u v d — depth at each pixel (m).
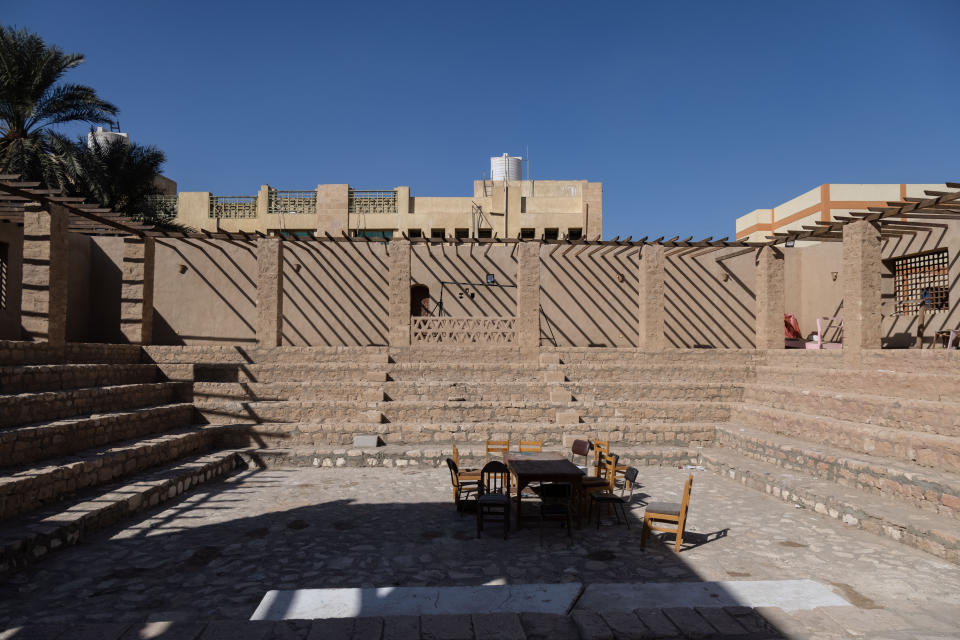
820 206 27.62
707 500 10.26
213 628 4.67
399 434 13.75
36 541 6.97
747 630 4.88
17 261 15.93
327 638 4.50
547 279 21.05
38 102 23.34
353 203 28.25
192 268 20.27
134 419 11.82
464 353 17.56
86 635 4.55
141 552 7.40
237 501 9.97
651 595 5.80
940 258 15.70
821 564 7.11
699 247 18.30
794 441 12.09
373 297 20.59
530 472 8.35
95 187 24.00
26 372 10.42
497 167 33.34
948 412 9.89
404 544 7.82
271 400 15.06
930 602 5.95
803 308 21.55
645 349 17.84
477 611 5.36
